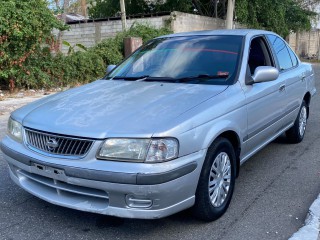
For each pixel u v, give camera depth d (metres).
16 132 3.54
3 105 9.78
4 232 3.34
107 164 2.90
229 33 4.64
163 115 3.14
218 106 3.47
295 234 3.21
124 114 3.18
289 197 4.09
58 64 13.00
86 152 2.96
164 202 2.95
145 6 22.92
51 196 3.26
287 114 5.23
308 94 6.21
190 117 3.15
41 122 3.28
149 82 4.10
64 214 3.66
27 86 12.38
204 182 3.26
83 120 3.15
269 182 4.51
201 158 3.18
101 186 2.91
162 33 17.09
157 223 3.48
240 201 3.98
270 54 4.93
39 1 11.56
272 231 3.37
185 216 3.57
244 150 4.05
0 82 12.22
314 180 4.57
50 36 12.37
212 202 3.44
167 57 4.50
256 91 4.14
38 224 3.48
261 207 3.84
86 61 13.71
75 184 3.01
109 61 14.51
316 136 6.58
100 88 4.05
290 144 6.09
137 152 2.89
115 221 3.52
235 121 3.67
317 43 36.03
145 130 2.94
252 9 22.19
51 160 3.07
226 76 4.00
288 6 26.34
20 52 11.38
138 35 16.11
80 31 20.89
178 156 2.99
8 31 10.74
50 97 4.04
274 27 24.06
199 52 4.39
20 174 3.54
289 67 5.50
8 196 4.05
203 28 20.17
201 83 3.94
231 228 3.41
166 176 2.89
